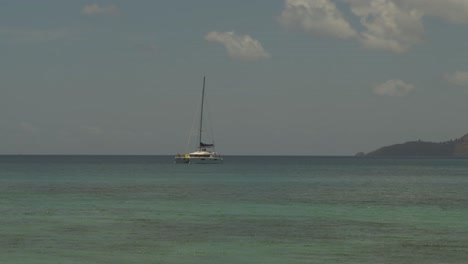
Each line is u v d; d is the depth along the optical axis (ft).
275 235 124.26
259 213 165.27
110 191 249.14
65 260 98.17
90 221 146.00
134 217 154.40
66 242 114.83
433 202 204.85
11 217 153.48
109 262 96.78
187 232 127.95
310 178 386.93
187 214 161.79
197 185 295.69
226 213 164.96
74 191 248.32
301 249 108.47
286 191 255.70
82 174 424.87
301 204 193.57
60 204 188.96
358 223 144.15
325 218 154.30
